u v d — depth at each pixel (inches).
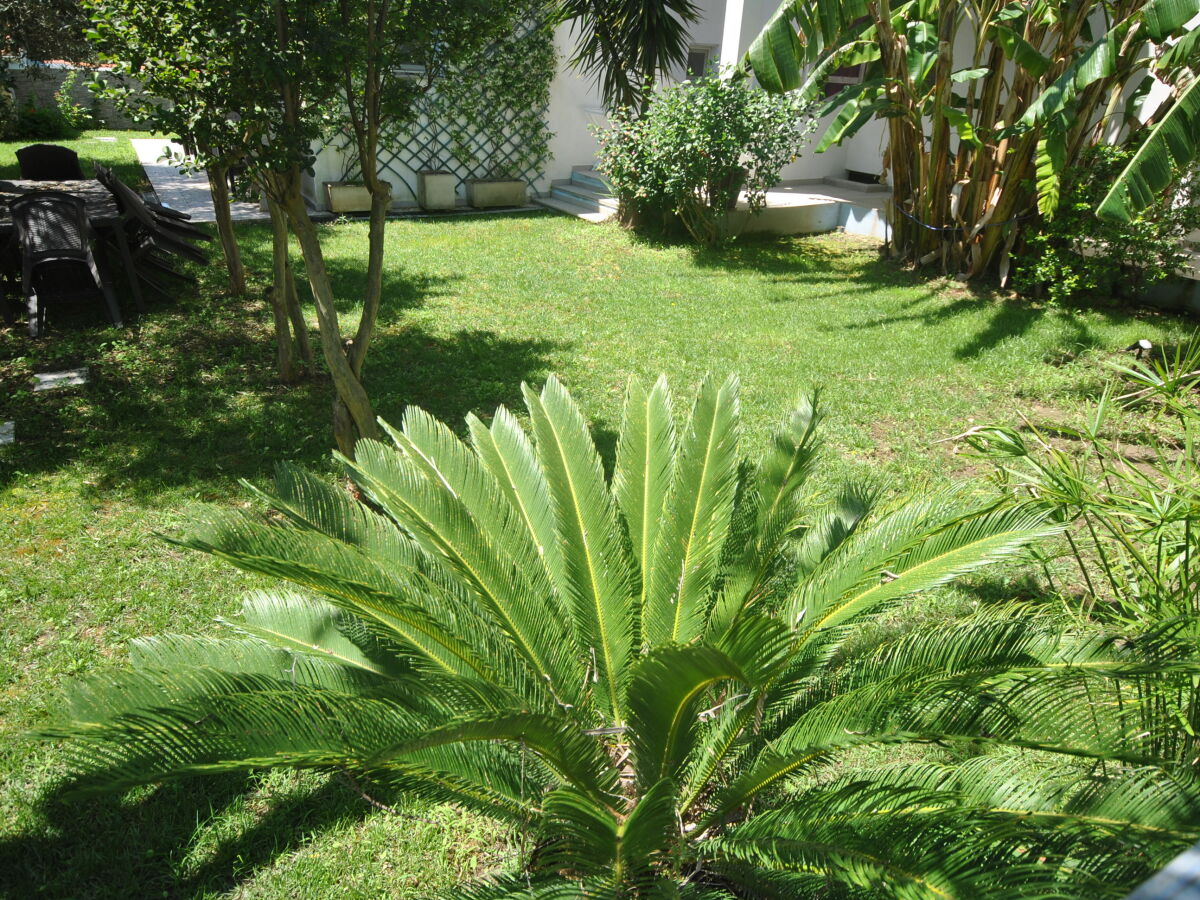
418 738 79.2
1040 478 157.4
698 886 113.5
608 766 109.5
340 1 194.7
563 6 506.9
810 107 494.3
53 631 174.2
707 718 132.0
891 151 461.7
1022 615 130.5
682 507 144.5
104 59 191.8
